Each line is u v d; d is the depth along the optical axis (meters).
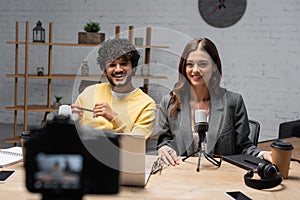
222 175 1.42
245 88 4.76
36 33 4.43
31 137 0.63
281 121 4.69
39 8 5.30
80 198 0.62
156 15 4.92
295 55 4.57
